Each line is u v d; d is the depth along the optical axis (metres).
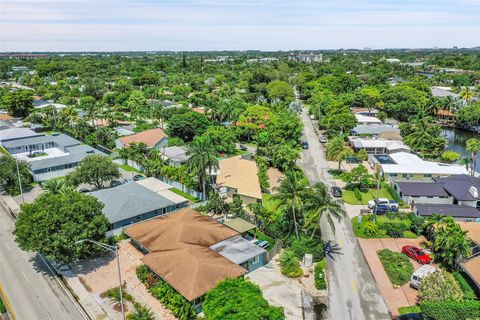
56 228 48.06
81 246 48.28
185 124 112.00
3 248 56.31
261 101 157.75
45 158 88.88
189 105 163.25
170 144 104.25
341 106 131.88
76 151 97.88
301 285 47.72
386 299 45.03
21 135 107.50
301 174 85.19
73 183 70.44
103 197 63.94
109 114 134.62
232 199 71.69
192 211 60.62
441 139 101.62
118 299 44.03
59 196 52.75
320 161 98.12
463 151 112.81
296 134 107.06
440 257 51.94
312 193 54.09
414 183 73.81
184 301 40.22
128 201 62.62
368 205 70.25
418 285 45.00
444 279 41.47
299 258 52.88
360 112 147.62
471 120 130.25
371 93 152.62
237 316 34.41
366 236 59.59
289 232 57.03
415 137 102.62
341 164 95.50
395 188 76.31
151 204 63.41
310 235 58.62
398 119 146.38
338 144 89.56
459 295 40.28
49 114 134.88
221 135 104.88
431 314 37.72
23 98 143.12
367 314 42.53
